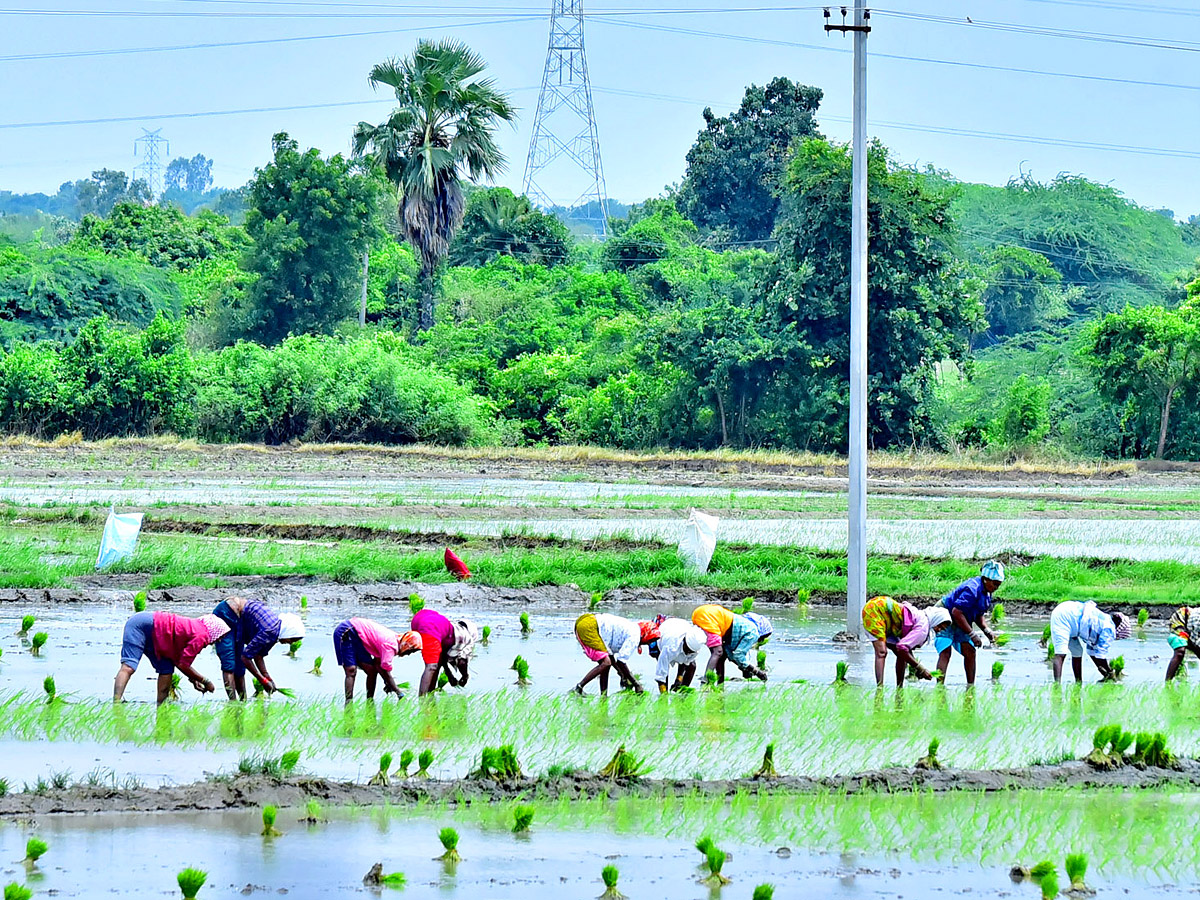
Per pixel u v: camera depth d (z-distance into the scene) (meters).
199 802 36.41
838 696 52.38
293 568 84.75
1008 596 81.06
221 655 49.53
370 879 31.08
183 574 81.88
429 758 39.09
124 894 30.05
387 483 156.00
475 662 60.19
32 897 29.72
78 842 33.38
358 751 42.12
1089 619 56.66
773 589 83.62
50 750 41.69
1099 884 31.92
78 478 151.75
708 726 46.41
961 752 43.34
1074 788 39.78
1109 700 52.41
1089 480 193.50
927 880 32.06
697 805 37.41
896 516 130.62
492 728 45.47
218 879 31.12
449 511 122.75
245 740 43.34
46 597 75.25
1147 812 37.66
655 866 32.66
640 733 45.12
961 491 165.25
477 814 36.34
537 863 32.69
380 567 85.62
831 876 32.19
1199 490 175.75
